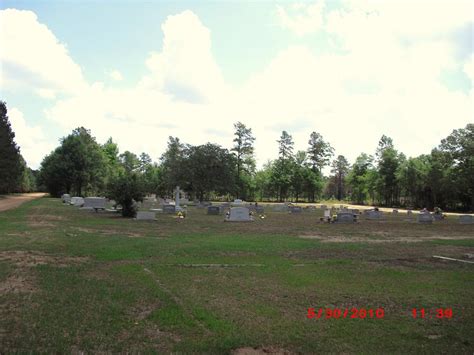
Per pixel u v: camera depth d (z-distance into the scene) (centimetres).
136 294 840
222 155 6519
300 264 1248
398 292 911
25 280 945
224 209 4384
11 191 10138
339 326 679
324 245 1736
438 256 1451
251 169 9869
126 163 12112
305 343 601
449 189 6391
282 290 911
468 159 6134
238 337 611
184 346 573
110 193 3158
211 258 1330
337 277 1061
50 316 689
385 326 684
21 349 549
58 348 555
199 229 2389
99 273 1047
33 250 1391
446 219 4016
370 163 10356
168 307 754
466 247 1733
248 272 1103
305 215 4288
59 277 980
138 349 559
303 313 746
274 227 2688
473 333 655
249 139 9506
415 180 7288
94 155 8369
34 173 15275
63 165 7825
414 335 643
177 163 6488
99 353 544
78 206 4572
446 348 591
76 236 1844
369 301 835
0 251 1355
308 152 10856
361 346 596
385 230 2581
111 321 673
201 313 725
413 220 3672
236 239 1880
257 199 10769
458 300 850
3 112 7106
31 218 2859
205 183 6353
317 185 10269
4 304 758
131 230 2208
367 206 8250
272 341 605
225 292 880
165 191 8556
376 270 1170
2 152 6794
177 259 1295
